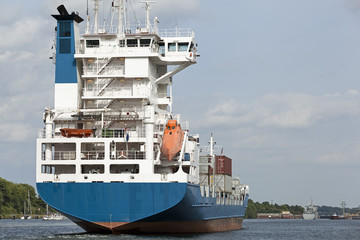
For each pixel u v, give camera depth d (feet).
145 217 198.08
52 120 211.41
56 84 222.07
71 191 201.05
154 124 218.38
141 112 219.82
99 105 223.10
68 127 220.23
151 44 221.66
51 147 209.77
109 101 222.89
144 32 222.28
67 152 213.25
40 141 206.90
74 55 220.23
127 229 203.62
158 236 208.54
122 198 199.00
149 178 198.80
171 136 207.92
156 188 198.49
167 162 215.72
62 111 218.18
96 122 220.84
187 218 215.10
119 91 223.10
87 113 219.41
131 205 198.80
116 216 199.00
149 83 221.05
